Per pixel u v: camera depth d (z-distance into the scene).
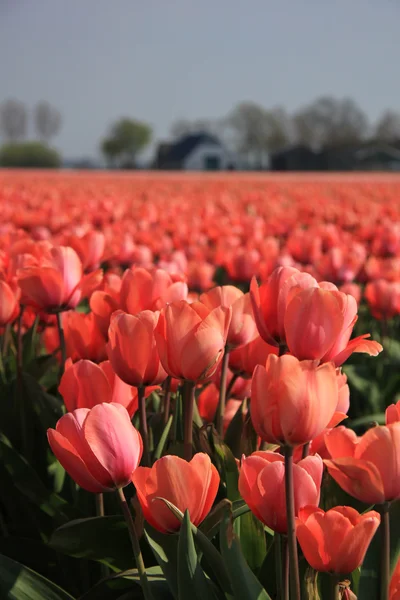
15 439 2.74
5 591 1.66
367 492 1.26
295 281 1.67
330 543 1.29
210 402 2.58
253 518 1.72
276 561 1.51
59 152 114.88
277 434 1.32
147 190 19.09
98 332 2.32
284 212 10.48
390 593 1.44
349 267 4.77
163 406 2.22
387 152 100.12
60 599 1.69
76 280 2.57
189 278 4.39
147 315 1.74
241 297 2.08
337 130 110.38
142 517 1.56
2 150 113.06
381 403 4.30
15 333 3.41
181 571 1.38
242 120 113.12
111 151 120.69
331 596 1.38
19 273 2.51
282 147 112.25
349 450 1.28
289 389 1.28
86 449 1.44
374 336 4.79
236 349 2.31
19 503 2.45
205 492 1.44
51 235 7.31
